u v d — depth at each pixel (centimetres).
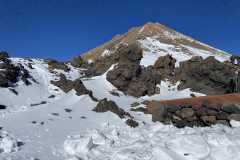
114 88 3544
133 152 818
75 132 1189
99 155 841
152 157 711
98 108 1839
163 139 932
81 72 4509
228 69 2773
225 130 1054
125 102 2873
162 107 1892
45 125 1250
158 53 7538
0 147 751
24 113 1466
